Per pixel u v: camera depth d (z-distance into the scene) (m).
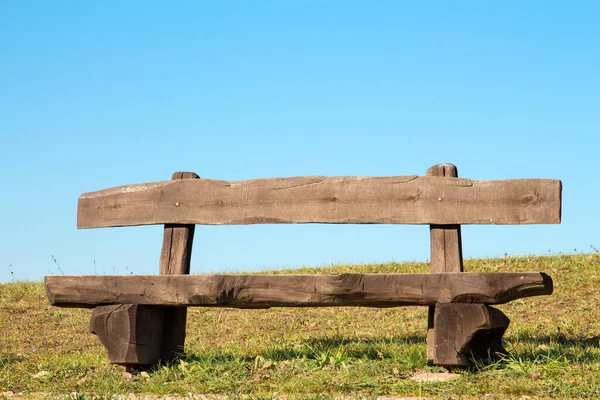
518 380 6.22
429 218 7.05
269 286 7.11
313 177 7.45
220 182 7.72
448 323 6.64
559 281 12.53
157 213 7.85
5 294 14.30
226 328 11.59
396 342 9.32
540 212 6.76
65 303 7.74
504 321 6.72
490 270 13.59
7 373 7.87
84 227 8.26
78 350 10.37
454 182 7.04
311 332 10.94
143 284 7.45
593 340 8.92
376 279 6.88
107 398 6.02
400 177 7.20
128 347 7.35
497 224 6.87
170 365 7.67
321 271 14.70
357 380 6.43
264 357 7.83
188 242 7.83
